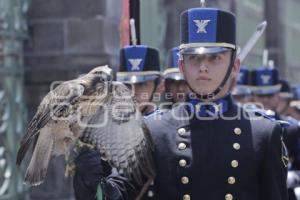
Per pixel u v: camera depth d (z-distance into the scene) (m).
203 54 8.46
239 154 8.45
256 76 19.86
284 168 8.67
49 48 21.86
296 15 47.09
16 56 21.58
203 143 8.51
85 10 21.53
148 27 24.42
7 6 21.19
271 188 8.44
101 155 7.72
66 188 21.00
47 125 7.60
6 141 21.16
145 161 8.05
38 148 7.64
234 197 8.37
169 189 8.45
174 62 13.02
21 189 21.20
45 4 21.91
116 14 22.28
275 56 36.88
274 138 8.57
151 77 12.91
